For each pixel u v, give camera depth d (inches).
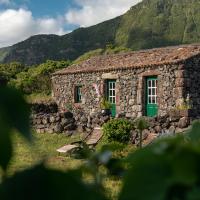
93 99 1071.6
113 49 1996.8
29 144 32.3
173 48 1005.8
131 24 6865.2
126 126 663.8
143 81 949.8
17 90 32.0
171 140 36.2
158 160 32.6
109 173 45.6
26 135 32.0
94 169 42.5
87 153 47.5
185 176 31.1
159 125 719.7
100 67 1062.4
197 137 50.8
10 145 31.2
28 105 32.2
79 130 836.6
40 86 1461.6
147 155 33.4
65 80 1160.8
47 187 31.1
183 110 725.3
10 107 31.3
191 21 6761.8
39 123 878.4
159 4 7101.4
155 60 933.2
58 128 848.9
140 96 953.5
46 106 1157.7
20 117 31.6
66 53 6530.5
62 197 31.0
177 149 32.3
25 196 30.7
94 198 31.7
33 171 31.5
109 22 7101.4
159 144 36.6
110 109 960.3
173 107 882.1
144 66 939.3
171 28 6727.4
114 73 1013.8
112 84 1034.7
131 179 32.3
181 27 6707.7
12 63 1866.4
